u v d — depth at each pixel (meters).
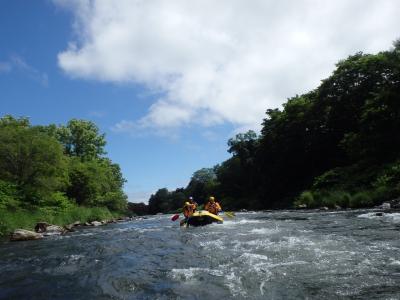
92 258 11.38
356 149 42.50
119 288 7.72
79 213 35.91
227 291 7.02
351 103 51.91
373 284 6.89
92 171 51.78
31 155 32.44
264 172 67.25
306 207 39.62
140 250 12.39
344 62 53.78
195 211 23.61
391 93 40.00
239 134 84.50
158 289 7.44
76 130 68.62
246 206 72.69
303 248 10.62
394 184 30.23
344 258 9.04
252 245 11.69
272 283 7.34
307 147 57.50
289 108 61.56
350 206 31.30
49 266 10.51
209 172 145.25
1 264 11.29
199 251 11.28
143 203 162.00
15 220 23.42
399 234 12.32
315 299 6.33
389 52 48.78
